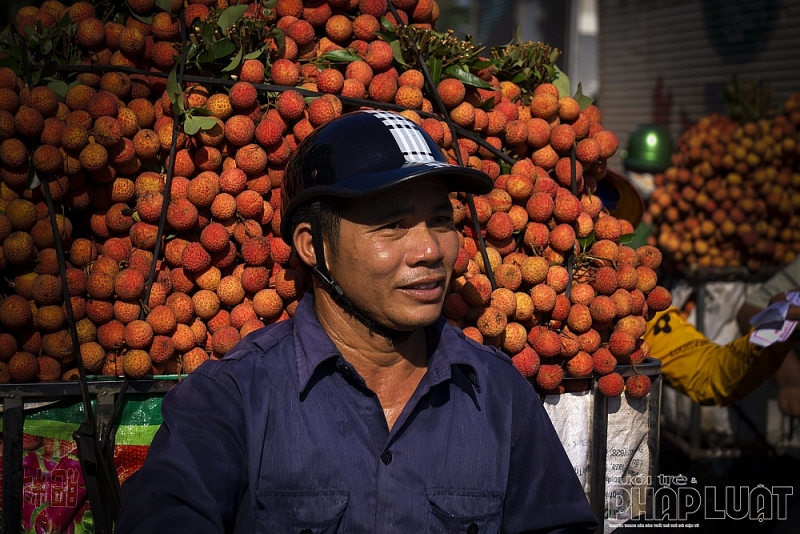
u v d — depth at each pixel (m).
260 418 1.29
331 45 1.94
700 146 4.35
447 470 1.34
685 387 2.77
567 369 1.83
